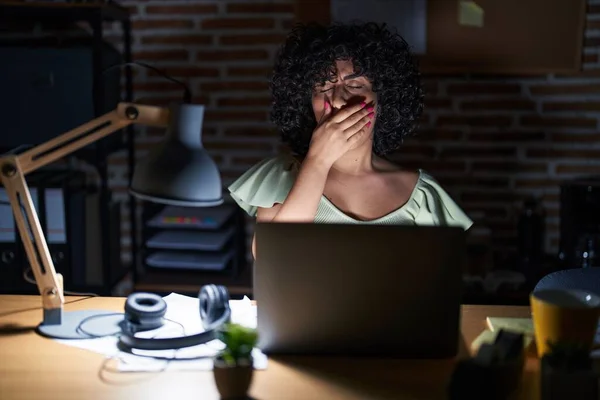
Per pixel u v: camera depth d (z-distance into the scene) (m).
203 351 1.39
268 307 1.35
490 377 1.13
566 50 3.12
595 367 1.26
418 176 1.86
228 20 3.22
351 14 3.15
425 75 3.20
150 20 3.24
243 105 3.28
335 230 1.31
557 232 3.24
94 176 3.32
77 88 2.79
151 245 2.98
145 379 1.28
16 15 2.77
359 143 1.70
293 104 1.84
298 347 1.37
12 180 1.47
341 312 1.34
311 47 1.74
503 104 3.19
